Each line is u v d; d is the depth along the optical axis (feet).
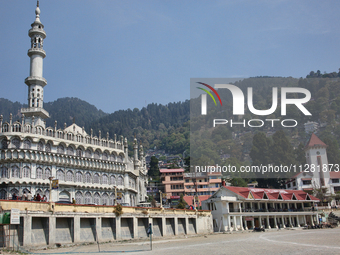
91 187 286.25
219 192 311.06
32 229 147.23
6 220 128.88
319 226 295.48
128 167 332.19
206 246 161.48
